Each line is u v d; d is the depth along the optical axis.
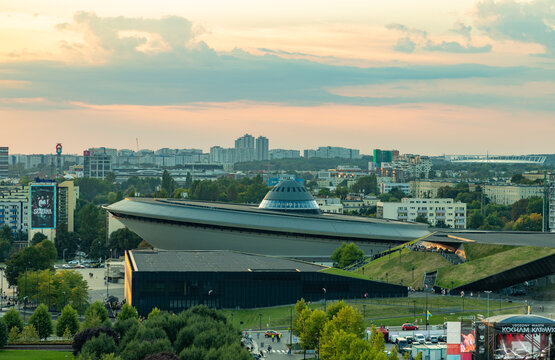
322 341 184.62
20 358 186.50
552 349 151.25
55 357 188.00
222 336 178.62
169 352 160.12
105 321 198.38
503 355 152.00
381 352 155.75
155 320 193.88
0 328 199.00
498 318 154.62
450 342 157.25
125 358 165.88
